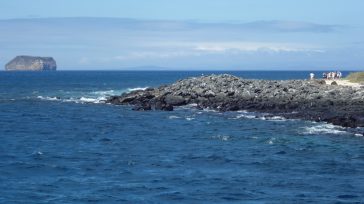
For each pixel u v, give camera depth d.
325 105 62.09
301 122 54.31
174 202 24.67
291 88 74.69
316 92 70.31
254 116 60.66
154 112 67.44
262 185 27.98
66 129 51.78
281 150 38.88
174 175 30.36
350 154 37.09
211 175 30.42
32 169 31.73
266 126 52.41
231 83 80.50
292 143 41.94
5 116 63.47
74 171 31.34
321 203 24.59
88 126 54.25
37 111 69.81
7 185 27.66
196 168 32.47
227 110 66.38
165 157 36.16
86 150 39.00
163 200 25.00
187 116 62.56
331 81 89.75
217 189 27.08
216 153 37.72
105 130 51.16
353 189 27.20
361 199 25.30
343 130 48.34
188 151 38.62
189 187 27.50
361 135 45.41
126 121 58.47
